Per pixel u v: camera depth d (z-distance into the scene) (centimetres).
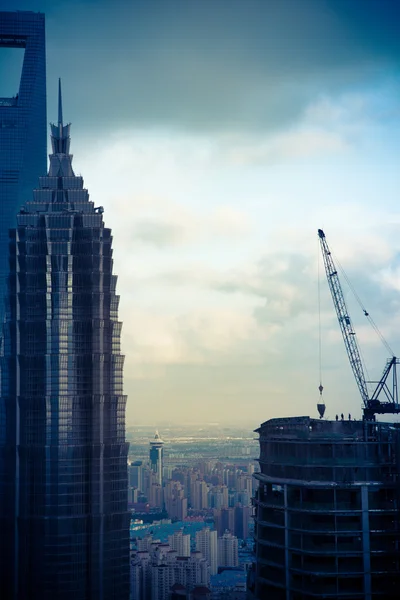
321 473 18500
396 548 18238
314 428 19725
